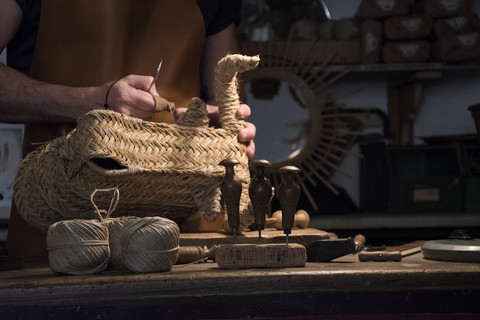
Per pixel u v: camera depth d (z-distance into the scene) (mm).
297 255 903
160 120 1494
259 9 3021
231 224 1000
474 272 843
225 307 808
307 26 2971
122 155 1008
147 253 865
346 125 3174
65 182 1066
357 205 3150
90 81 1432
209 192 1204
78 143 994
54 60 1438
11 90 1316
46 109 1325
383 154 2867
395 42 2914
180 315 799
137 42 1515
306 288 823
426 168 3027
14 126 2730
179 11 1556
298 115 2949
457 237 1062
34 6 1441
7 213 2688
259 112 2939
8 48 1493
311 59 2967
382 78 3150
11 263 969
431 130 3221
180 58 1542
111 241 925
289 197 946
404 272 836
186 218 1359
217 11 1638
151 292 800
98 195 1075
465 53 2832
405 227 2650
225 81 1263
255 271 853
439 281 840
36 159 1135
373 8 2895
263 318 812
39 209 1130
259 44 2959
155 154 1093
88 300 787
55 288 781
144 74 1501
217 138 1211
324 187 2949
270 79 2951
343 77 3090
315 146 2928
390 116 3211
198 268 931
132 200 1133
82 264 865
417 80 2988
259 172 1011
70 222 880
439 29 2857
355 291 829
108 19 1440
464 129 3227
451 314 835
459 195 2807
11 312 770
